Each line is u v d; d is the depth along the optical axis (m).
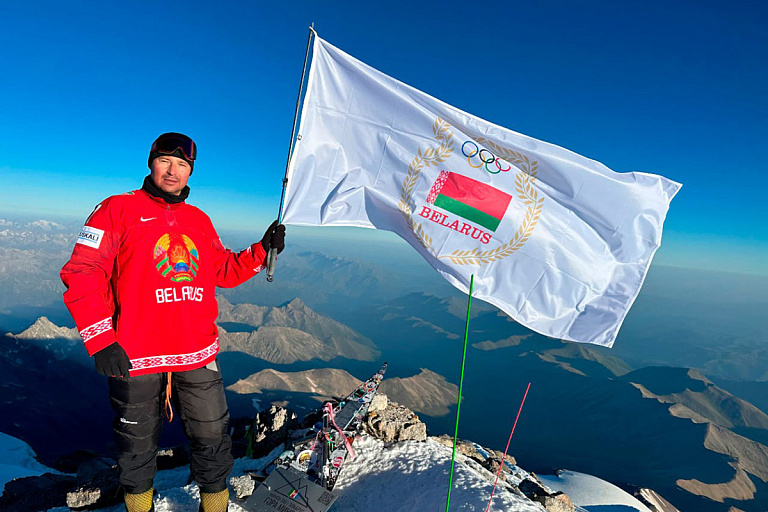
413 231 6.89
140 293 4.09
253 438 10.70
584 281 6.76
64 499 9.91
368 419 11.24
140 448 4.46
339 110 6.66
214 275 4.80
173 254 4.25
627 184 6.52
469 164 6.73
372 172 6.84
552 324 6.88
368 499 8.46
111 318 3.82
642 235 6.68
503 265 6.82
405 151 6.77
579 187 6.59
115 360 3.65
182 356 4.33
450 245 6.83
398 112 6.69
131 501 4.59
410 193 6.79
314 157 6.66
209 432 4.72
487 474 11.30
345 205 6.88
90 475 10.55
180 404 4.71
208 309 4.58
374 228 7.06
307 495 7.43
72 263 3.79
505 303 6.87
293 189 6.61
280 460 8.63
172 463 10.49
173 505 6.86
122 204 4.08
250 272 5.06
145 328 4.12
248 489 7.70
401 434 10.98
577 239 6.73
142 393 4.28
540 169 6.70
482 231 6.78
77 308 3.61
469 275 6.80
